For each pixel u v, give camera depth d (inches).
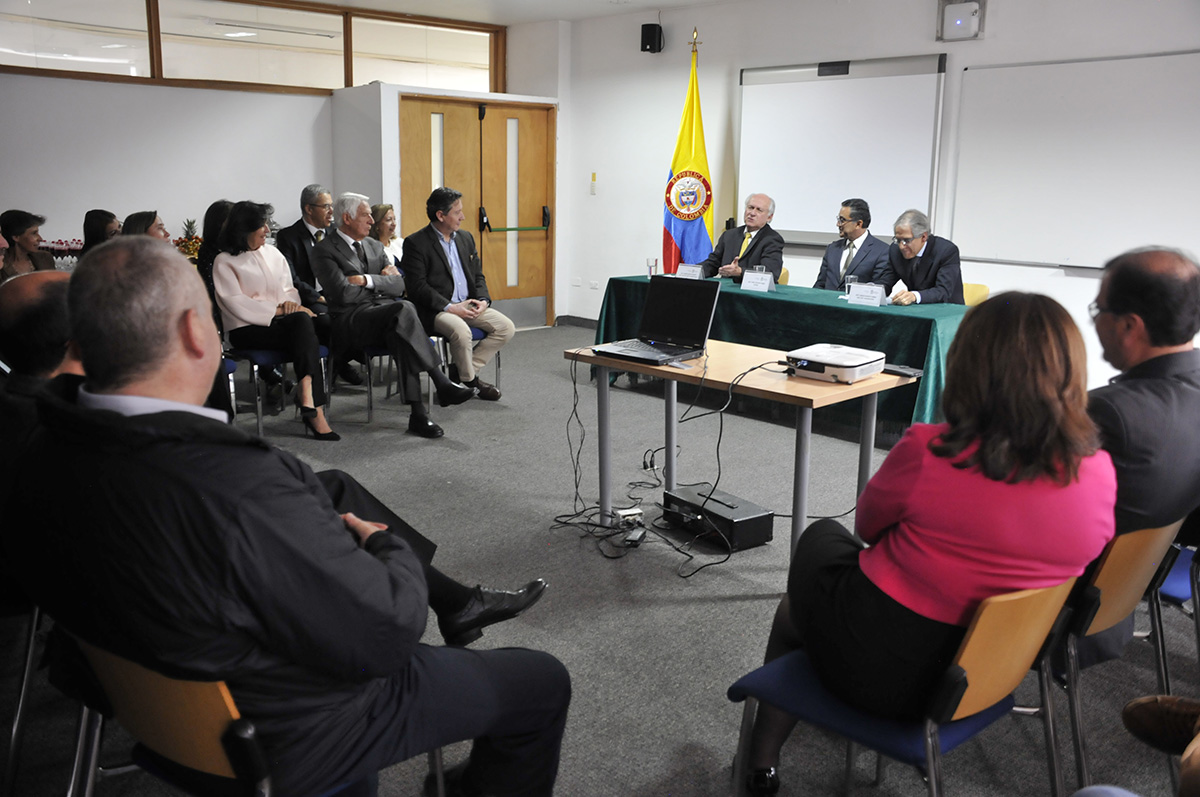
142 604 39.0
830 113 245.1
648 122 287.6
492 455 161.5
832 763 75.0
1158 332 61.8
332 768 46.8
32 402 64.6
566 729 79.5
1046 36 206.5
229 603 39.6
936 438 52.4
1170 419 59.8
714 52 268.8
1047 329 49.0
